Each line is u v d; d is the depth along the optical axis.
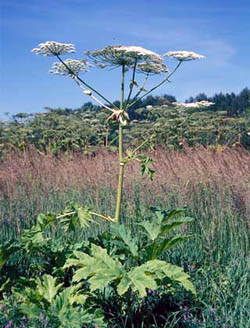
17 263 5.55
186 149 10.08
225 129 13.01
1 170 8.84
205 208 7.12
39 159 10.05
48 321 3.80
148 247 4.48
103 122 14.49
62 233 6.76
